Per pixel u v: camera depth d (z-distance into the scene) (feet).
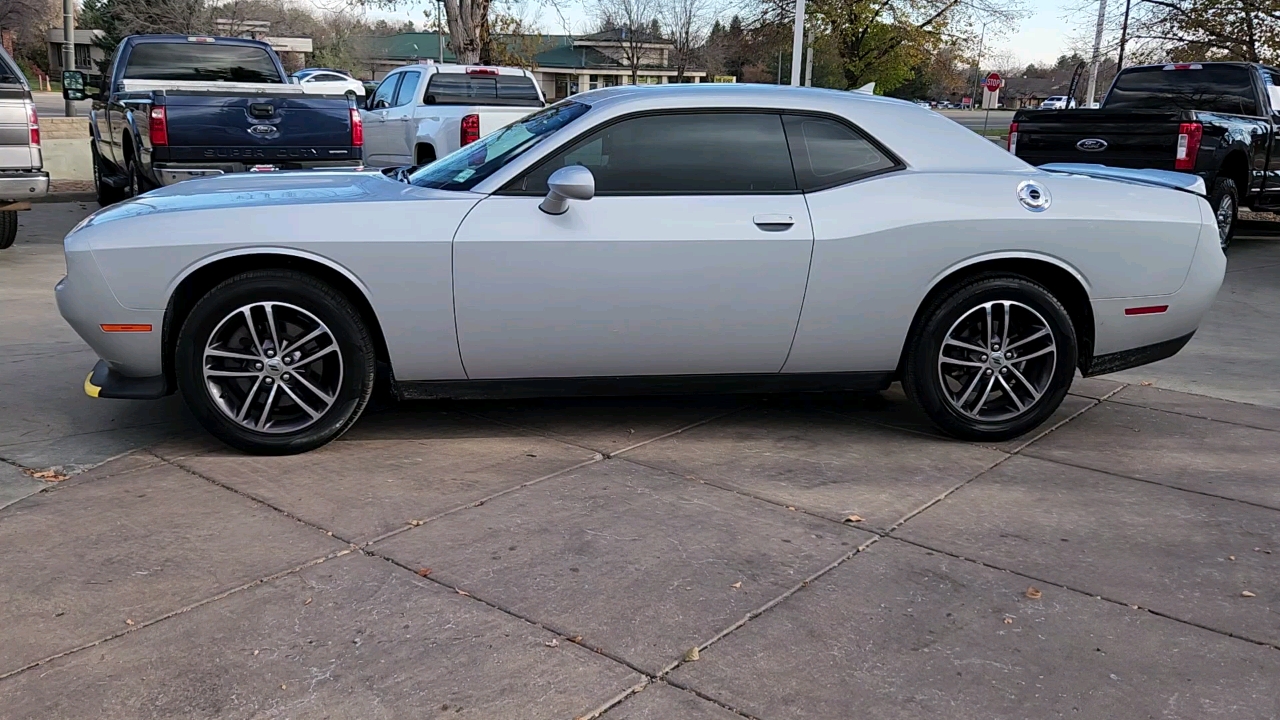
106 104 35.53
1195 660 9.70
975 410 15.49
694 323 14.38
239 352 13.91
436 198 14.05
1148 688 9.21
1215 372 20.51
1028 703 8.93
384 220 13.71
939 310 14.98
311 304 13.73
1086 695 9.07
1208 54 65.46
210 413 13.91
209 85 32.12
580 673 9.21
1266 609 10.69
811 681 9.18
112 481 13.32
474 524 12.25
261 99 27.68
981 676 9.33
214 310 13.55
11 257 30.30
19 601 10.23
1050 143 34.86
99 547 11.43
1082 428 16.65
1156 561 11.76
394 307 13.79
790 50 92.48
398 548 11.57
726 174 14.49
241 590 10.55
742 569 11.28
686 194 14.30
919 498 13.46
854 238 14.37
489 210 13.91
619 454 14.87
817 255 14.30
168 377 14.11
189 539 11.68
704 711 8.70
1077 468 14.74
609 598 10.55
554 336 14.19
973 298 14.92
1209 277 15.71
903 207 14.56
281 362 13.92
